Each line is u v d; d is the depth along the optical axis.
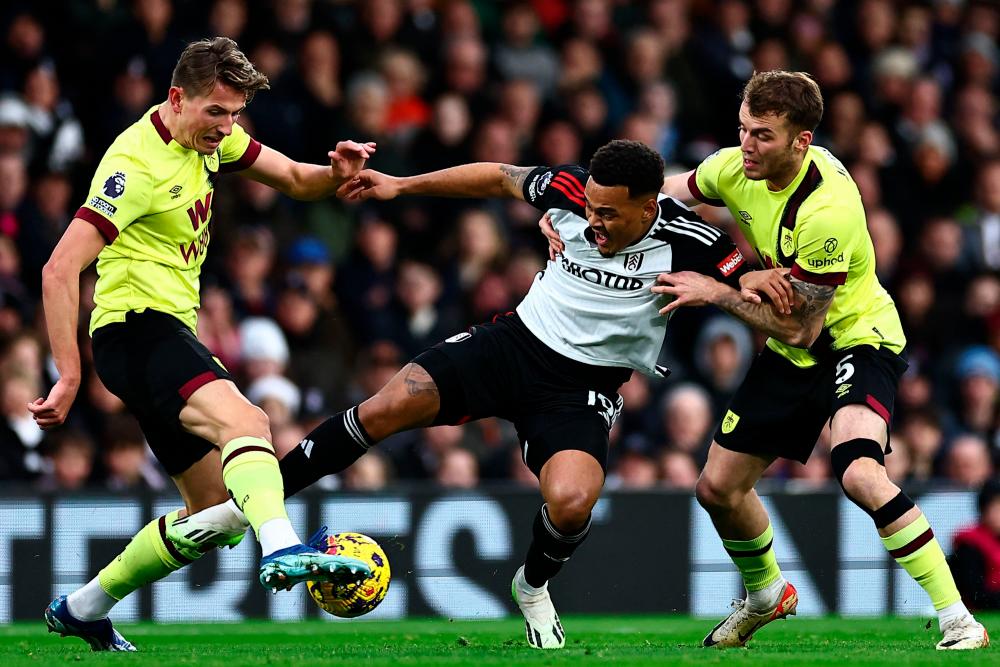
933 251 40.44
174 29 37.25
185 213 17.84
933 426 35.03
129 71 36.25
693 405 33.72
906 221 41.91
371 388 34.06
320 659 16.50
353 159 19.47
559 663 15.86
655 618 28.11
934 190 42.59
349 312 35.66
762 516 19.52
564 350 18.88
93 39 37.03
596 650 18.41
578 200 18.56
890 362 18.78
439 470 32.34
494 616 27.91
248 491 16.72
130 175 17.25
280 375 33.38
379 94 38.12
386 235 36.53
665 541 28.59
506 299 36.47
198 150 17.69
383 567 18.72
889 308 19.16
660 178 17.80
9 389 30.14
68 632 18.97
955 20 47.94
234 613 27.23
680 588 28.55
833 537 28.80
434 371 18.72
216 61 17.31
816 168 18.14
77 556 26.78
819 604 28.62
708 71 43.44
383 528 27.72
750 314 17.92
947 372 38.16
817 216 17.84
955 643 17.92
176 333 17.75
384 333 35.62
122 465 29.91
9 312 31.67
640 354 19.03
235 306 34.28
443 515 27.94
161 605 27.02
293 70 38.19
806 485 29.44
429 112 39.62
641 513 28.56
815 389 19.00
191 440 17.81
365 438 18.64
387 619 27.58
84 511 26.86
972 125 44.66
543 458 18.62
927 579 18.05
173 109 17.56
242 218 35.84
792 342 18.09
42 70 35.62
